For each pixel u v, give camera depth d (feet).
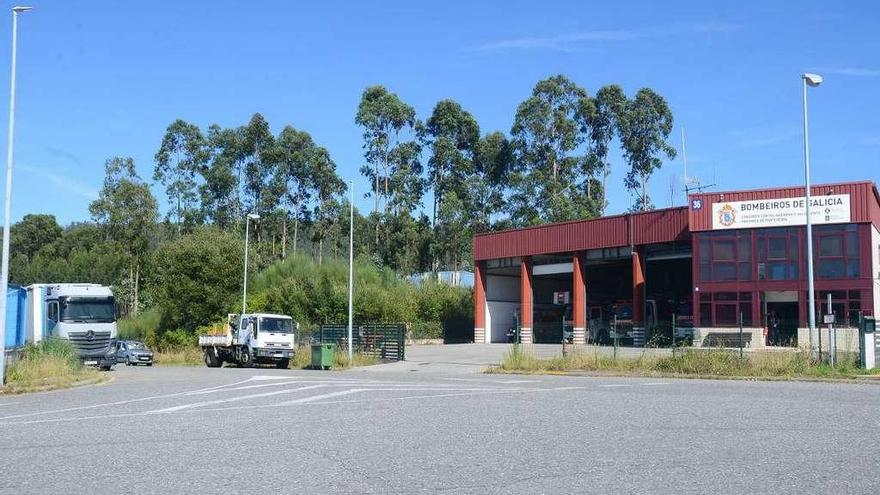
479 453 35.35
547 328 204.03
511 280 211.82
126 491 28.14
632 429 42.47
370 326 151.23
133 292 266.57
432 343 209.26
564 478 29.66
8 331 107.76
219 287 195.93
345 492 27.61
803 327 141.79
